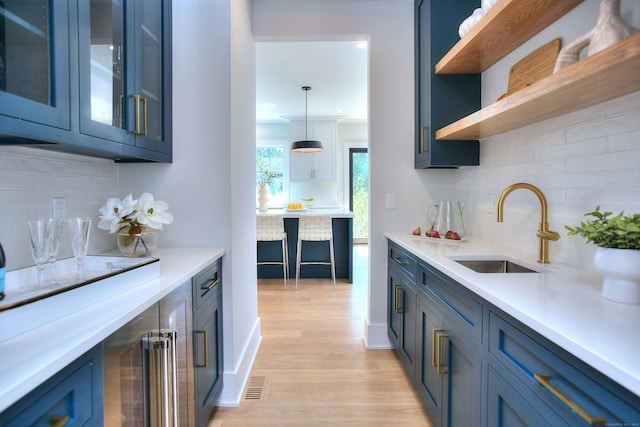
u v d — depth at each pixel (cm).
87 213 164
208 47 187
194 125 188
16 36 87
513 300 92
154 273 122
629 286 88
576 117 136
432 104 217
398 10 246
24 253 126
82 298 90
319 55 354
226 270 187
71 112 106
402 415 176
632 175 111
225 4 186
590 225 96
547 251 145
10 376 58
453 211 222
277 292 401
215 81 187
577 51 119
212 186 188
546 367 77
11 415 56
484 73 212
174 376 113
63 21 102
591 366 63
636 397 55
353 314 325
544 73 151
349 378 211
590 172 129
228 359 187
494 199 201
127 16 139
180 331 128
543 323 75
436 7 215
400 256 216
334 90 475
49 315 81
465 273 123
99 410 80
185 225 189
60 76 101
